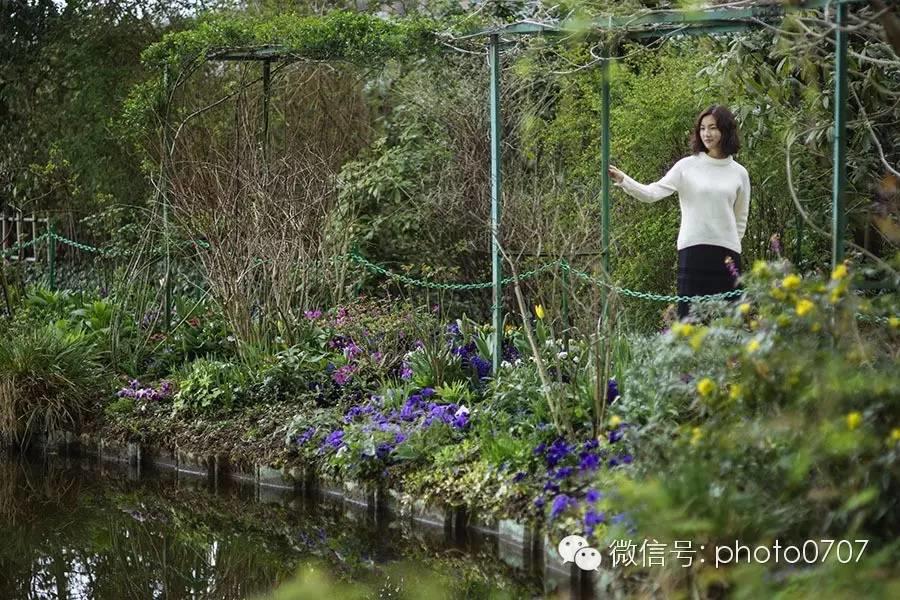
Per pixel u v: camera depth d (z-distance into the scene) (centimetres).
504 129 1102
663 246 953
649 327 941
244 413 846
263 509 780
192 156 1030
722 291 754
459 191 1098
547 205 919
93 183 1250
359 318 895
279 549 695
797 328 493
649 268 957
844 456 454
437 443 720
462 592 600
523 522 620
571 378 698
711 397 498
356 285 1036
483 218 1076
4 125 1322
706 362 529
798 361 471
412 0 1287
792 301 501
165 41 985
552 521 602
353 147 1232
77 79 1262
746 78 830
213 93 1225
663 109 937
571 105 1027
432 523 680
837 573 413
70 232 1309
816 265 895
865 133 807
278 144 1200
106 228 1216
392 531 707
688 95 930
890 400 458
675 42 989
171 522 759
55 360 921
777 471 468
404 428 741
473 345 845
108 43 1265
